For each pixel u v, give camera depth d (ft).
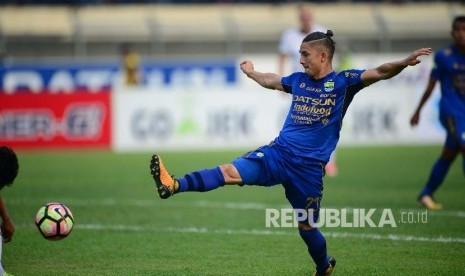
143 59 346.74
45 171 198.08
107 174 191.93
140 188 167.12
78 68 319.47
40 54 369.30
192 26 377.09
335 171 194.90
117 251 101.35
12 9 387.55
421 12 390.01
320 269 83.46
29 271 89.71
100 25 374.43
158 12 388.57
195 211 136.15
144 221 125.59
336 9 393.29
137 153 241.55
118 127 249.75
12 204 144.15
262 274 87.56
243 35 375.45
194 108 249.34
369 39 377.91
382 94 255.70
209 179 78.07
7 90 314.55
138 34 373.81
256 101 249.14
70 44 370.53
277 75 85.10
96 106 250.16
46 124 249.96
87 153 242.37
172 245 105.40
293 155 79.05
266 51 377.09
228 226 120.37
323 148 79.77
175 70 323.57
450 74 127.34
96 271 89.51
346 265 92.02
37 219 80.02
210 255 98.48
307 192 79.66
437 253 98.73
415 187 164.45
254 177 79.46
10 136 249.55
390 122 256.32
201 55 375.45
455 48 127.13
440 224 119.75
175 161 215.10
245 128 249.14
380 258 96.07
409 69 284.61
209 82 323.37
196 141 249.55
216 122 249.55
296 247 103.55
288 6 396.16
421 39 378.94
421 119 256.73
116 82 321.52
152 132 249.55
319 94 79.87
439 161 133.80
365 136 256.11
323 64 79.92
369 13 389.39
